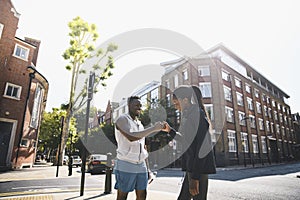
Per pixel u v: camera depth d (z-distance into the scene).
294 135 36.25
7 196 4.30
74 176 8.76
